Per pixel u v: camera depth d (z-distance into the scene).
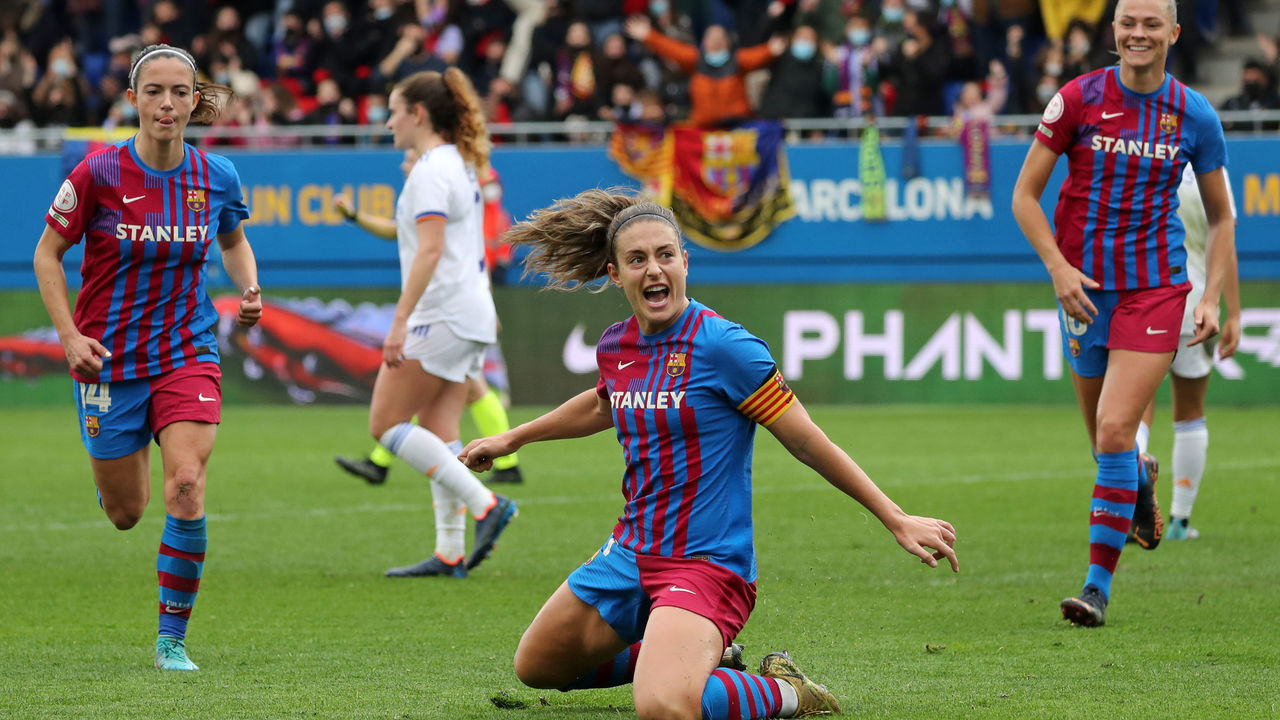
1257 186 31.98
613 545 8.82
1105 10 37.53
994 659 10.52
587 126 33.56
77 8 42.34
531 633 8.92
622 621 8.75
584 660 8.91
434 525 18.23
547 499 20.41
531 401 33.09
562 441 28.53
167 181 10.62
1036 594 13.30
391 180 33.66
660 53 34.31
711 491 8.49
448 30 38.91
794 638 11.41
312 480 22.61
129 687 9.77
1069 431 28.06
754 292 33.19
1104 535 11.91
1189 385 16.39
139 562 15.55
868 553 15.75
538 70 37.47
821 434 8.43
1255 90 33.97
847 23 36.03
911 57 34.88
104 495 11.02
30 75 39.75
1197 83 40.78
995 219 32.69
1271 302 32.06
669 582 8.44
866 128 32.91
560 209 9.10
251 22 42.09
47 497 20.69
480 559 14.64
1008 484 21.20
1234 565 14.77
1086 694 9.35
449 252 14.86
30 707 9.16
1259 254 32.09
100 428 10.67
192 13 41.44
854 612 12.49
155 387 10.63
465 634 11.77
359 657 10.86
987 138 32.53
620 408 8.75
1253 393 32.19
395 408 14.76
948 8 36.88
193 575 10.50
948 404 32.72
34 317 34.09
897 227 32.91
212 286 33.88
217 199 10.87
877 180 32.84
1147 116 12.11
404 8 37.81
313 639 11.55
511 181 33.62
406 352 14.77
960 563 15.05
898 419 30.28
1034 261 32.66
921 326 32.75
